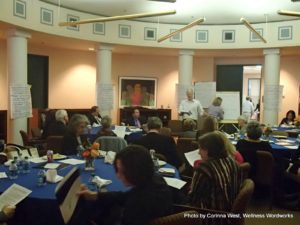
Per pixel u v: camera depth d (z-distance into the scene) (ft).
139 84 31.40
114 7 22.38
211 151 6.97
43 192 6.90
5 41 24.75
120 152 5.20
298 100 29.48
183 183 7.90
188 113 22.91
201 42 26.48
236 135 17.20
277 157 13.97
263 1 20.38
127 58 31.09
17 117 20.15
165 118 30.17
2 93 24.71
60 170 8.85
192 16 24.23
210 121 12.59
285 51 26.86
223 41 26.20
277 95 25.75
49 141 14.58
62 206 5.25
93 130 19.03
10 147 12.49
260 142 12.51
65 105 28.73
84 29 23.84
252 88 45.06
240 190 6.70
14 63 19.94
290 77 29.84
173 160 11.52
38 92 27.25
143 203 4.94
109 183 7.62
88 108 29.71
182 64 27.20
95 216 6.47
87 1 21.16
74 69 29.04
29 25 19.85
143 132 18.40
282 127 22.68
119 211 6.44
